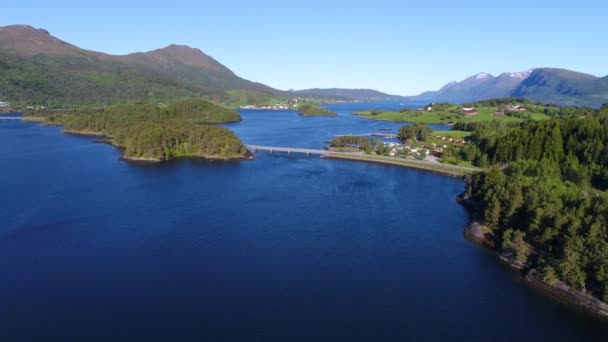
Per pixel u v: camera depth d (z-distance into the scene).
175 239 99.69
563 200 97.81
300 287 77.88
